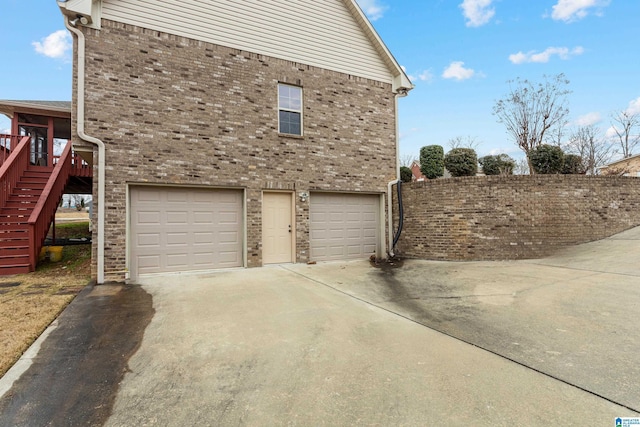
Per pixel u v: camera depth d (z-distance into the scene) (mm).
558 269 7227
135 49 7406
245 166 8461
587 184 9273
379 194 10562
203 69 8070
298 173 9156
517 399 2525
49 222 9094
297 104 9344
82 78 6922
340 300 5504
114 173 7117
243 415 2410
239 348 3588
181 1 7902
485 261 8914
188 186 7918
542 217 9039
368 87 10359
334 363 3211
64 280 6906
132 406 2537
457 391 2662
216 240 8281
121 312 4824
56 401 2596
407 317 4586
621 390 2605
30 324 4156
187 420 2359
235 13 8508
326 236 9742
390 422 2289
